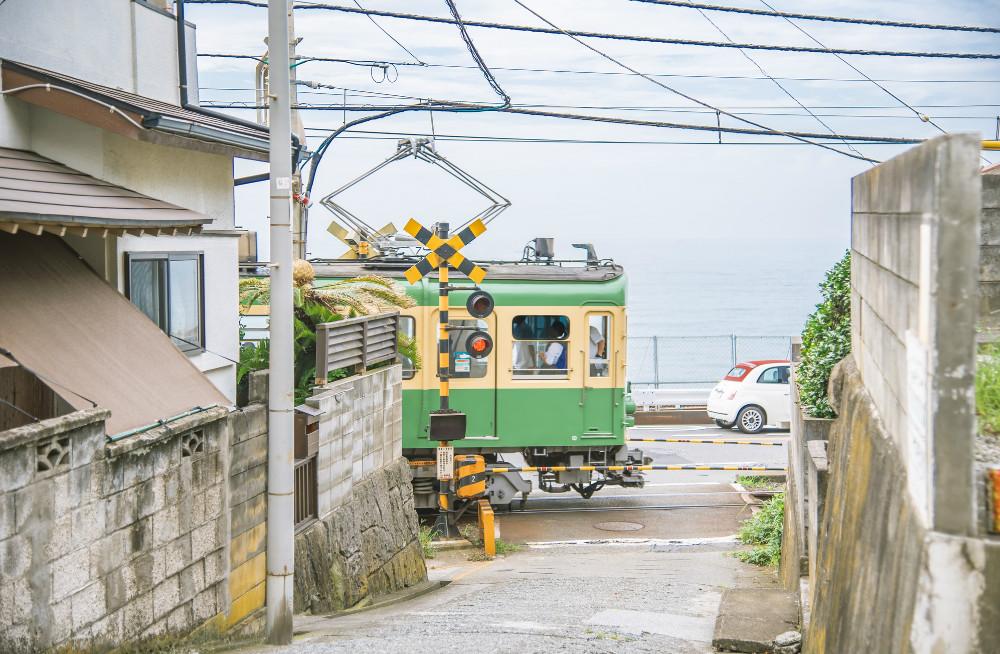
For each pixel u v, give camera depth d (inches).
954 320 139.2
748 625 309.6
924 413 145.4
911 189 166.2
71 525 229.8
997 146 333.7
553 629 328.8
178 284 400.2
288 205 326.0
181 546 281.7
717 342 2405.3
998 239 292.0
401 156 713.6
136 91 410.6
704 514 668.1
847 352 379.9
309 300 537.0
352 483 426.6
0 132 327.0
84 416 233.1
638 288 6801.2
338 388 413.7
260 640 323.3
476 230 566.9
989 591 135.3
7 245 304.0
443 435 576.1
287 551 324.5
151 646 265.0
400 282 657.6
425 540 570.6
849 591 197.3
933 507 139.9
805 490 374.9
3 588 206.1
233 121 462.0
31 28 344.2
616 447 680.4
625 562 518.9
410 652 291.0
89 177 331.3
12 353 254.1
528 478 786.8
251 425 329.4
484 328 662.5
